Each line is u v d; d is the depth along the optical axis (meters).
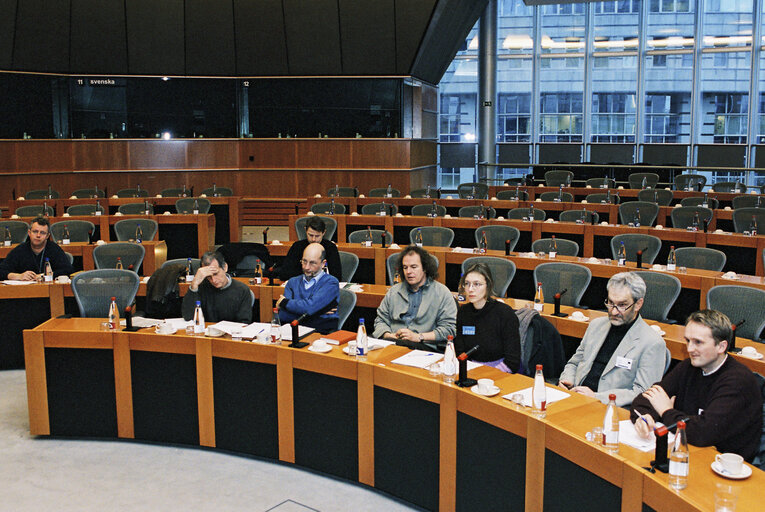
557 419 3.28
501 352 4.54
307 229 6.77
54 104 15.38
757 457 3.21
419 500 3.98
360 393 4.20
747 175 18.03
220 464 4.65
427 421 3.87
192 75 16.22
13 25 14.44
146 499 4.18
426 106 18.36
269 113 16.66
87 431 5.03
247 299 5.49
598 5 18.91
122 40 15.51
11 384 6.18
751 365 4.32
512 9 19.44
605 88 19.25
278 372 4.52
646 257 7.76
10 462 4.67
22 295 6.49
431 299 5.34
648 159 18.92
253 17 15.84
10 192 14.80
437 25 16.11
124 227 9.32
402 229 10.70
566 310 5.63
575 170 17.30
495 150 19.91
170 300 5.86
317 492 4.26
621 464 2.84
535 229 9.91
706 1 18.03
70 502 4.14
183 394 4.85
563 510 3.16
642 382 3.99
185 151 16.41
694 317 3.36
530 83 19.69
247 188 16.83
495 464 3.52
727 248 8.63
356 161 16.80
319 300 5.49
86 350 4.94
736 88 18.09
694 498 2.56
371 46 16.14
